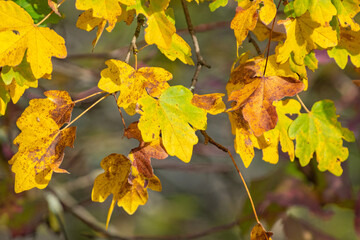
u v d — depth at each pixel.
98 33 0.65
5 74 0.65
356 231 1.14
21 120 0.65
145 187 0.67
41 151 0.65
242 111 0.67
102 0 0.63
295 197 1.17
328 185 1.17
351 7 0.67
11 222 1.26
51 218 1.29
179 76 1.58
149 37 0.65
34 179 0.65
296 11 0.67
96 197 0.67
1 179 1.22
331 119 0.71
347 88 1.44
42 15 0.68
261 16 0.66
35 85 0.66
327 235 1.19
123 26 1.51
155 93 0.66
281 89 0.68
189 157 0.65
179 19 1.58
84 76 1.36
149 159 0.67
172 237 1.19
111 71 0.65
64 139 0.66
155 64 1.27
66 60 1.29
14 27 0.64
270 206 1.20
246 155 0.69
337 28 0.68
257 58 0.70
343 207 1.16
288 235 1.18
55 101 0.66
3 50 0.63
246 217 1.20
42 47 0.64
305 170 1.17
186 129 0.66
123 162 0.67
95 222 1.35
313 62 0.69
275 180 1.20
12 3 0.63
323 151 0.71
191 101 0.66
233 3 1.00
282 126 0.71
